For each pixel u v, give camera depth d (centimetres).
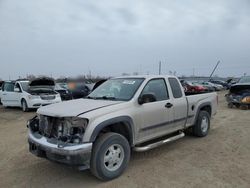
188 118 629
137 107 484
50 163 516
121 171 445
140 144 529
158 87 550
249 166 482
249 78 1524
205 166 486
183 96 611
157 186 406
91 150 403
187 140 669
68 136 404
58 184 421
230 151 574
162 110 534
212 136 710
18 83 1423
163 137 593
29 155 570
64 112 422
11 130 854
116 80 573
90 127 403
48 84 1380
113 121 432
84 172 468
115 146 438
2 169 492
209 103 715
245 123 899
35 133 463
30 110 1380
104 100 499
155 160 522
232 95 1345
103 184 418
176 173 455
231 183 412
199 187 400
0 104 1728
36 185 419
